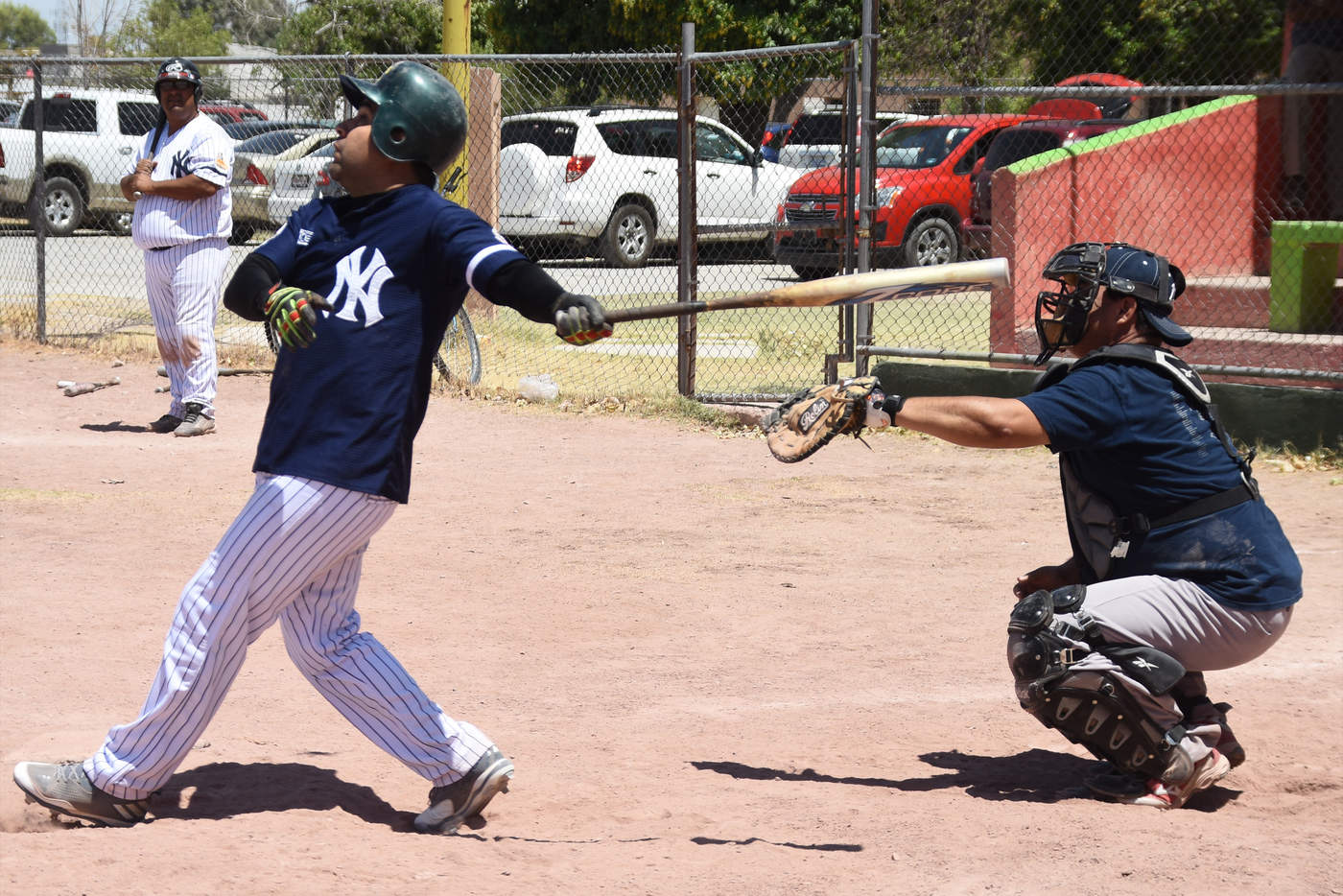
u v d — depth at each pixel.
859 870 8.86
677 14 63.78
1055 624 10.08
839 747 11.71
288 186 47.44
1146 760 10.23
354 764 11.16
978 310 41.53
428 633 14.92
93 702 12.40
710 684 13.41
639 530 19.78
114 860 8.65
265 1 159.00
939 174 43.44
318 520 9.04
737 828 9.77
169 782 10.48
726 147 51.62
